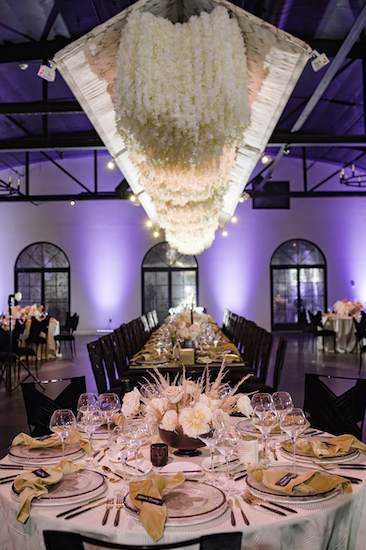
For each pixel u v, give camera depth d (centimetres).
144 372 444
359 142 853
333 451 201
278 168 1579
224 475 190
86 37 294
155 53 282
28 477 176
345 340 1102
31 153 1473
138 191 740
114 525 149
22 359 1024
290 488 161
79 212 1591
